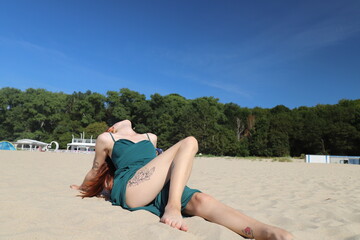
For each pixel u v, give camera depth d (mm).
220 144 43562
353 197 4387
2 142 28641
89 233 1728
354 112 43406
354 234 2119
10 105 60062
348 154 42062
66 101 65250
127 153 2787
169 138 52656
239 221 1910
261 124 44188
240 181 6398
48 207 2439
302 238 2000
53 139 54531
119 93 65625
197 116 50656
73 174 6262
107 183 3172
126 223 1970
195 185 5375
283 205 3445
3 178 4688
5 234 1649
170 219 1922
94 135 55688
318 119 46156
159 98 64312
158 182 2346
